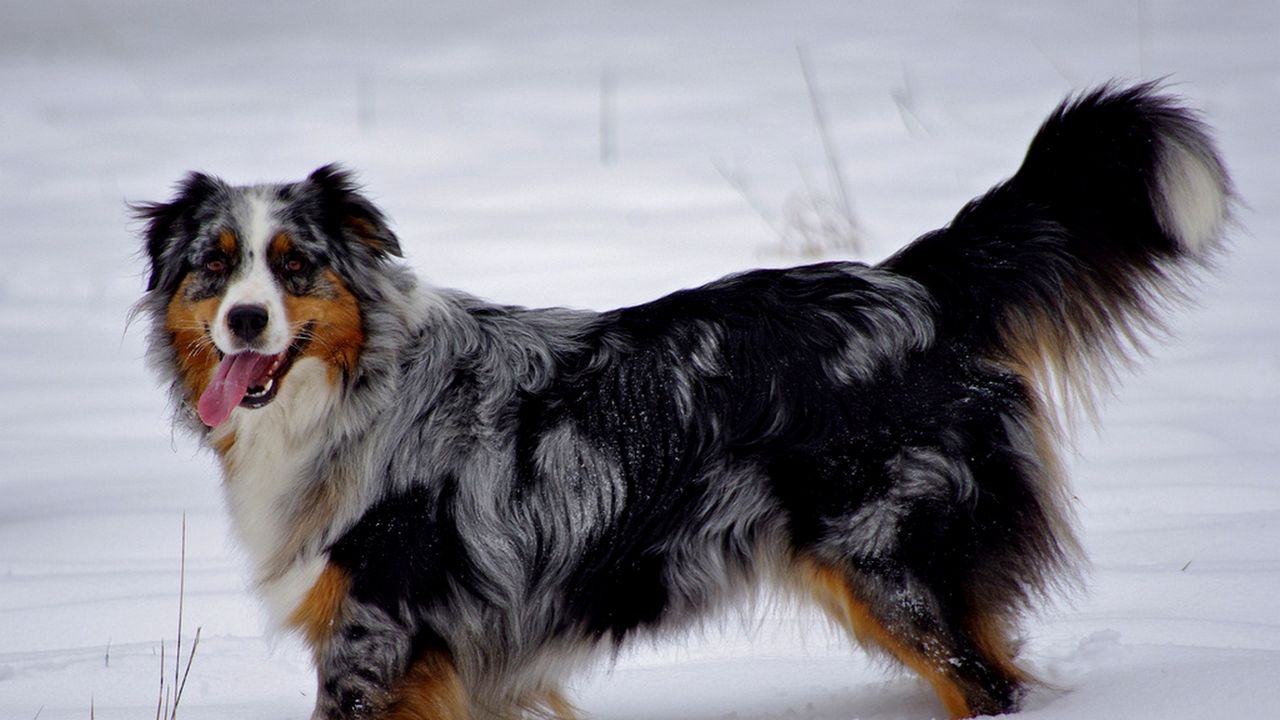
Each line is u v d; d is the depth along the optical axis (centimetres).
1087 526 1388
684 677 1095
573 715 1023
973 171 3073
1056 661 990
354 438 969
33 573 1414
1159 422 1759
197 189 1025
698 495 971
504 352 1003
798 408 962
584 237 2834
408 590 944
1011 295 1003
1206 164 1017
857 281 1009
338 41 6141
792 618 1217
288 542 971
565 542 973
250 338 941
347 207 1005
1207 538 1306
